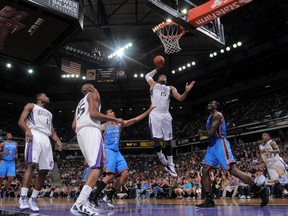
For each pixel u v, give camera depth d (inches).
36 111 191.9
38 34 213.0
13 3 178.7
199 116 1333.7
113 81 1142.3
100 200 320.2
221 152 197.9
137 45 1015.0
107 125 224.4
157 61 209.0
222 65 1084.5
